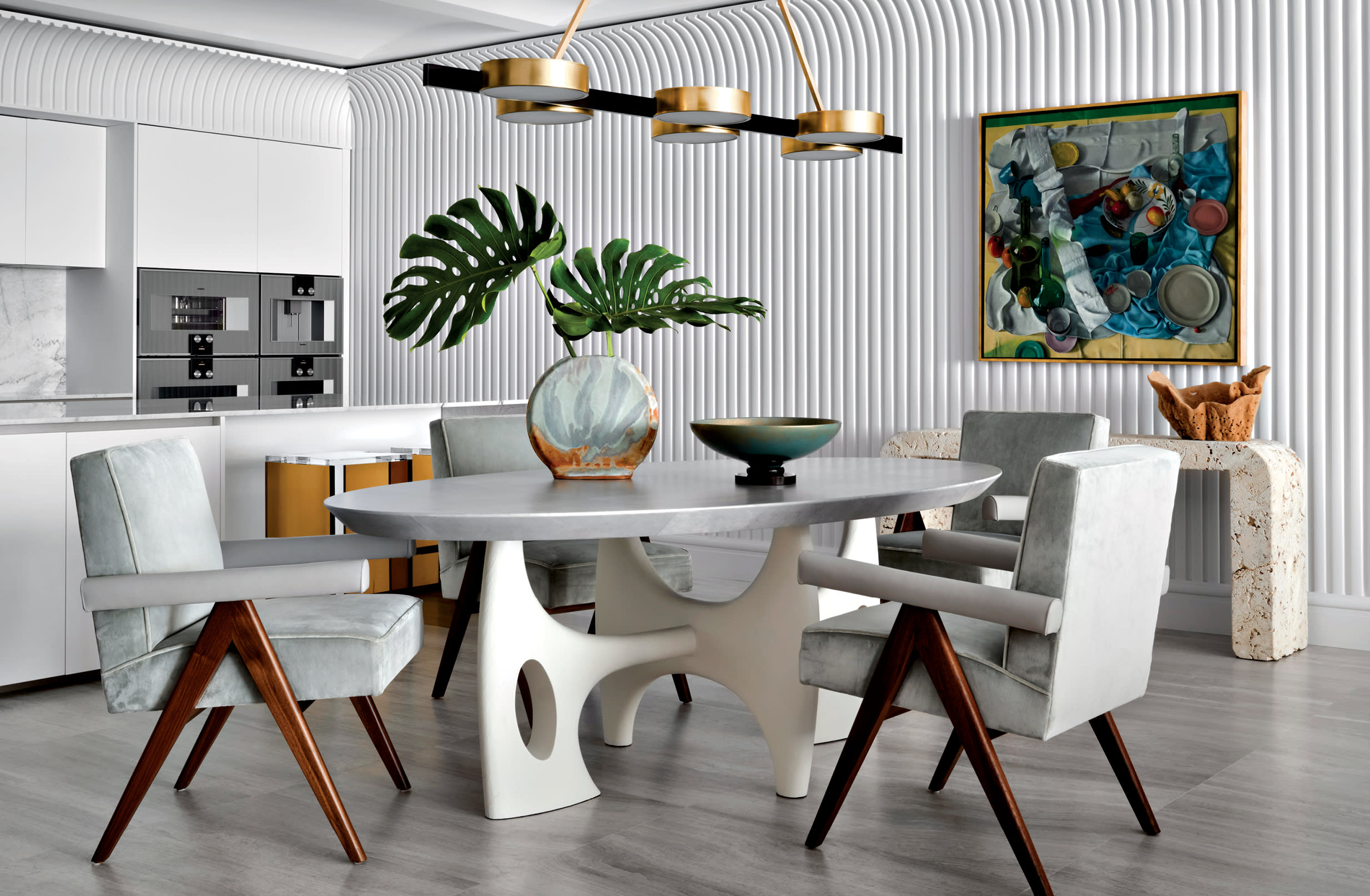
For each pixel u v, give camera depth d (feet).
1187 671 15.39
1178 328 17.93
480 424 14.48
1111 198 18.35
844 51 20.90
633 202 23.53
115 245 24.04
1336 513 17.07
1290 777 11.28
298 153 26.50
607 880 9.06
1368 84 16.72
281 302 26.37
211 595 9.08
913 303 20.42
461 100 25.79
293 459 16.94
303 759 9.32
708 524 9.20
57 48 22.35
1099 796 10.81
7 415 16.29
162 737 9.36
